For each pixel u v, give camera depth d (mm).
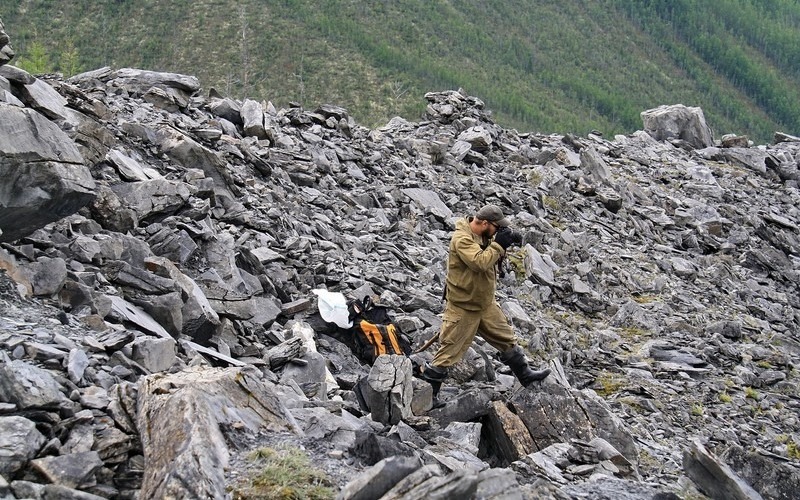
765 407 12312
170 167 12656
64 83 13477
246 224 12219
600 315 15102
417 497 4418
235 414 5426
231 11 183375
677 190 25438
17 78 10531
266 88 159375
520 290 14828
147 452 5016
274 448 5246
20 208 6969
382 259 13734
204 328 8398
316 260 12141
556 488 5852
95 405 5453
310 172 16891
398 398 7516
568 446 7473
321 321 10180
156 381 5641
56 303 7156
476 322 8406
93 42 166250
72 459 4805
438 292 13109
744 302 17766
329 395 8289
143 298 8062
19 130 6941
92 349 6312
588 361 12906
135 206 10219
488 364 10164
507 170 22703
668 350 13586
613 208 21781
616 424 8195
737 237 21828
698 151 30547
